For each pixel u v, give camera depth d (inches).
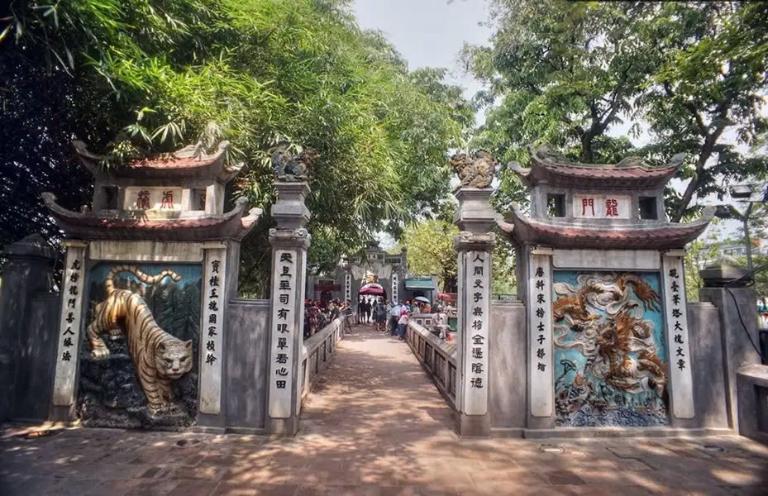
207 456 228.8
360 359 577.3
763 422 260.4
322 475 208.1
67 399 269.7
